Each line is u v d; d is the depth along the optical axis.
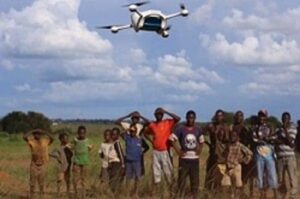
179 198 14.38
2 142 42.31
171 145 14.90
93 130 27.14
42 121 51.97
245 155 14.65
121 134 15.35
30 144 14.80
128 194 14.67
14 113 53.16
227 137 14.75
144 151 15.38
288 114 14.75
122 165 15.10
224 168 14.62
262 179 14.70
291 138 14.68
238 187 14.66
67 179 15.21
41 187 14.88
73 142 15.43
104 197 14.55
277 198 14.90
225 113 15.32
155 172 14.83
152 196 14.69
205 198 14.45
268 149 14.67
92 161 16.36
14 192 15.42
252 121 15.02
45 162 14.91
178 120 14.95
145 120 15.15
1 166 19.33
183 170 14.55
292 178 14.72
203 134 14.88
